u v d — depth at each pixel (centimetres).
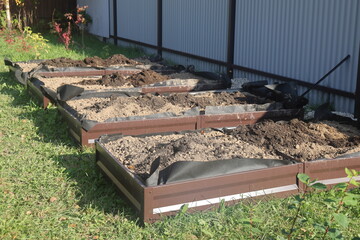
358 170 280
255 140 312
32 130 383
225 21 607
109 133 341
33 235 226
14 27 1102
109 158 272
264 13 529
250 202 253
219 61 621
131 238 223
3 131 379
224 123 374
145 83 499
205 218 236
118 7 972
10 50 805
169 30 763
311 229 229
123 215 242
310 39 463
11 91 523
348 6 415
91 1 1116
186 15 704
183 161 241
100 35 1073
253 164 254
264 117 385
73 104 396
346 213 245
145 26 856
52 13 1197
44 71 545
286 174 260
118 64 620
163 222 231
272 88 425
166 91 484
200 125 365
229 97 443
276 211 244
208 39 652
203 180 239
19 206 253
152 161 268
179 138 310
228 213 241
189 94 438
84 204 256
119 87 484
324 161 269
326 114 382
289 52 495
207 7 647
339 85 431
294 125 341
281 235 222
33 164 310
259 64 546
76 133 351
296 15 480
